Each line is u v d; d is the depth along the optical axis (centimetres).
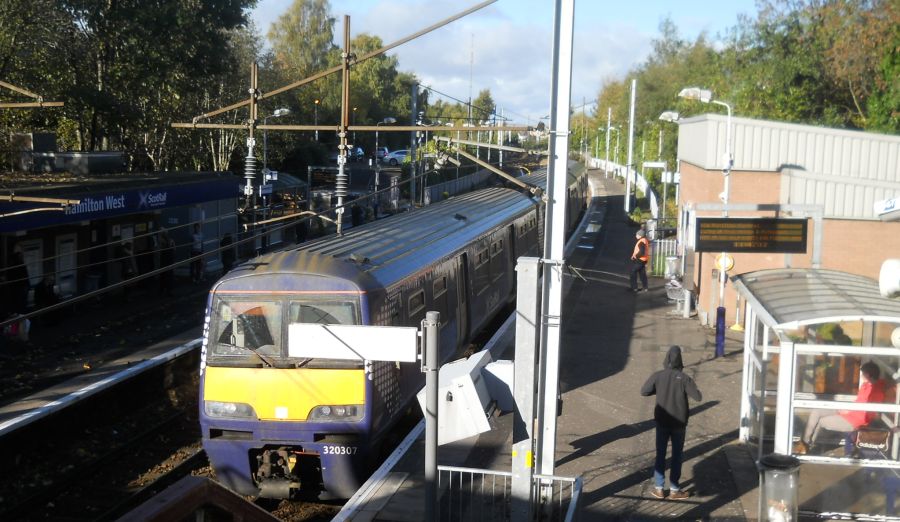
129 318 2072
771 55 4197
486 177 6538
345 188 1455
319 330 705
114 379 1492
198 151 4147
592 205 5216
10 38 2636
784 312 963
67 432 1364
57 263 2080
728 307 1973
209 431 1068
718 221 1562
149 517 380
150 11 2972
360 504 949
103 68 3066
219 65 3344
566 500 963
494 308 1975
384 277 1170
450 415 762
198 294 2450
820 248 1544
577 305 2212
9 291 1883
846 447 994
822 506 902
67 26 2886
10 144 2439
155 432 1432
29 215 1788
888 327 1045
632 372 1562
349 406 1041
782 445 913
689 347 1764
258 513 485
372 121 8231
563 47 868
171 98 3447
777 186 1925
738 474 1047
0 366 1573
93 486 1182
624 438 1199
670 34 7419
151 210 2295
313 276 1077
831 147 1930
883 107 3192
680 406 971
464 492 991
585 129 10844
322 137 7181
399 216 1789
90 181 2145
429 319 686
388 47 1338
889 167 1930
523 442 816
